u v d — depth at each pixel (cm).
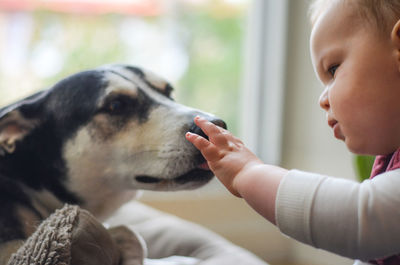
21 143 115
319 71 80
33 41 219
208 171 109
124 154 112
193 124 107
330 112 79
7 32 216
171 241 150
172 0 240
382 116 72
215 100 253
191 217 230
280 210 71
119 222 160
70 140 115
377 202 65
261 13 254
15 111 114
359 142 74
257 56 256
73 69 225
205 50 249
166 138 108
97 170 115
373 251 67
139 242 105
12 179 112
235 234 240
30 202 113
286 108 257
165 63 241
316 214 68
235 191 79
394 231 65
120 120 114
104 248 90
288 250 253
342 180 70
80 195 118
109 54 231
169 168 107
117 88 115
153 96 119
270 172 74
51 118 117
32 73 220
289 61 253
